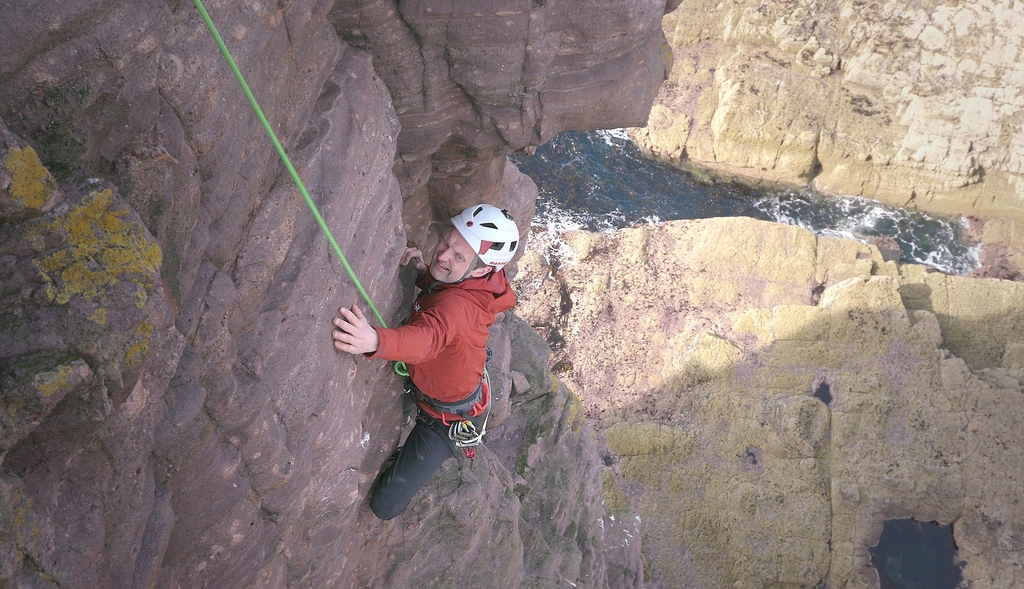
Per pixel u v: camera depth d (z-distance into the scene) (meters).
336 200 3.41
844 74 25.52
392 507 4.56
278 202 3.10
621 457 18.39
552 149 25.66
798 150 25.25
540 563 7.27
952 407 18.66
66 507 2.07
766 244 21.89
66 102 1.91
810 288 21.36
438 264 3.77
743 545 17.06
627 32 4.64
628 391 19.78
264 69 2.81
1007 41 23.78
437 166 5.45
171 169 2.27
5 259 1.76
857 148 25.11
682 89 26.34
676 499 17.73
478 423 4.27
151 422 2.32
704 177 25.91
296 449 3.43
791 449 18.06
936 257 24.66
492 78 4.42
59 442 1.95
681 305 21.19
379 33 3.90
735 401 18.84
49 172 1.75
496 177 6.15
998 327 20.83
